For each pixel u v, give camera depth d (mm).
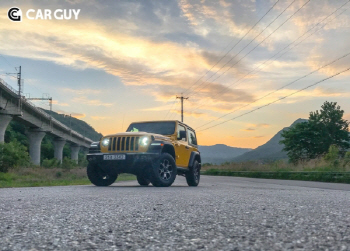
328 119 46500
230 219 2178
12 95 45156
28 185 12016
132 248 1388
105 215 2381
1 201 3465
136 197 3980
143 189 6055
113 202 3340
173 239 1558
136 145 7551
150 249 1369
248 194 4617
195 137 10281
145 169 7496
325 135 45562
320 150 45438
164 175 7742
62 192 4973
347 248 1355
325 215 2348
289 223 1990
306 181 20547
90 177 8031
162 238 1582
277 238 1555
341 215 2348
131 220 2150
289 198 3928
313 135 45781
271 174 27938
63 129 76688
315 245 1410
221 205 3061
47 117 62312
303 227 1848
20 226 1893
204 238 1573
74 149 95438
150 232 1736
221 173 40312
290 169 29453
